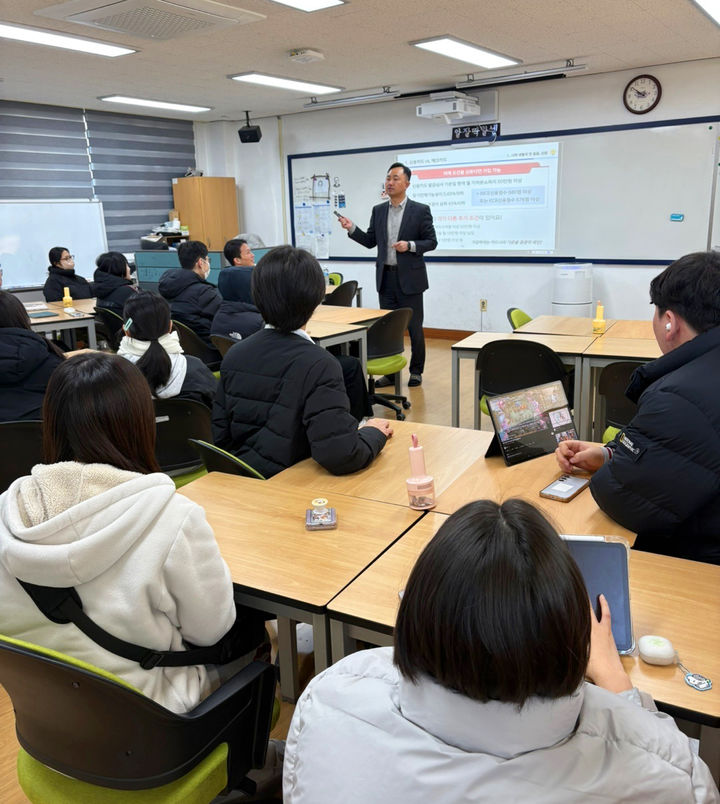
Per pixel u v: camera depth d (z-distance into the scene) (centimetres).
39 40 475
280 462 201
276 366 196
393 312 465
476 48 533
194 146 906
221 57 543
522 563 58
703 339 150
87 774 110
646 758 64
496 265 752
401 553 149
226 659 131
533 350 347
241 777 124
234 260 460
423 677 62
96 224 798
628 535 153
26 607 104
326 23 456
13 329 279
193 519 112
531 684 57
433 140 759
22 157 732
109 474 107
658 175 640
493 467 197
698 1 423
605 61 595
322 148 844
